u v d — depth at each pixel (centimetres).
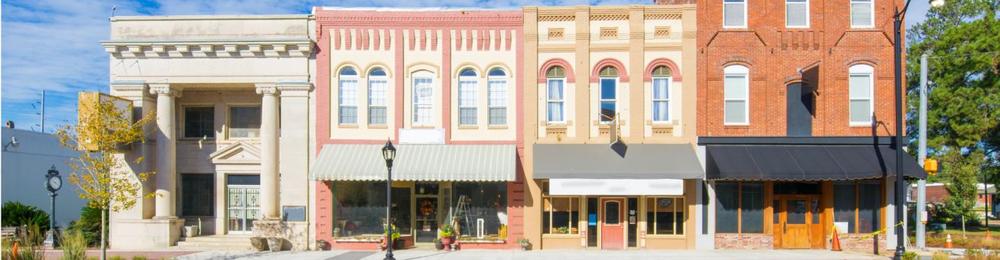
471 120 2664
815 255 2411
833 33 2583
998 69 3462
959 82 3641
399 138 2647
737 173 2428
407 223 2689
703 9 2606
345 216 2683
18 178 3456
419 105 2675
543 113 2634
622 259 2305
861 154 2508
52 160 3703
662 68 2631
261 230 2642
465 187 2680
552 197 2648
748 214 2602
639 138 2591
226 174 2866
